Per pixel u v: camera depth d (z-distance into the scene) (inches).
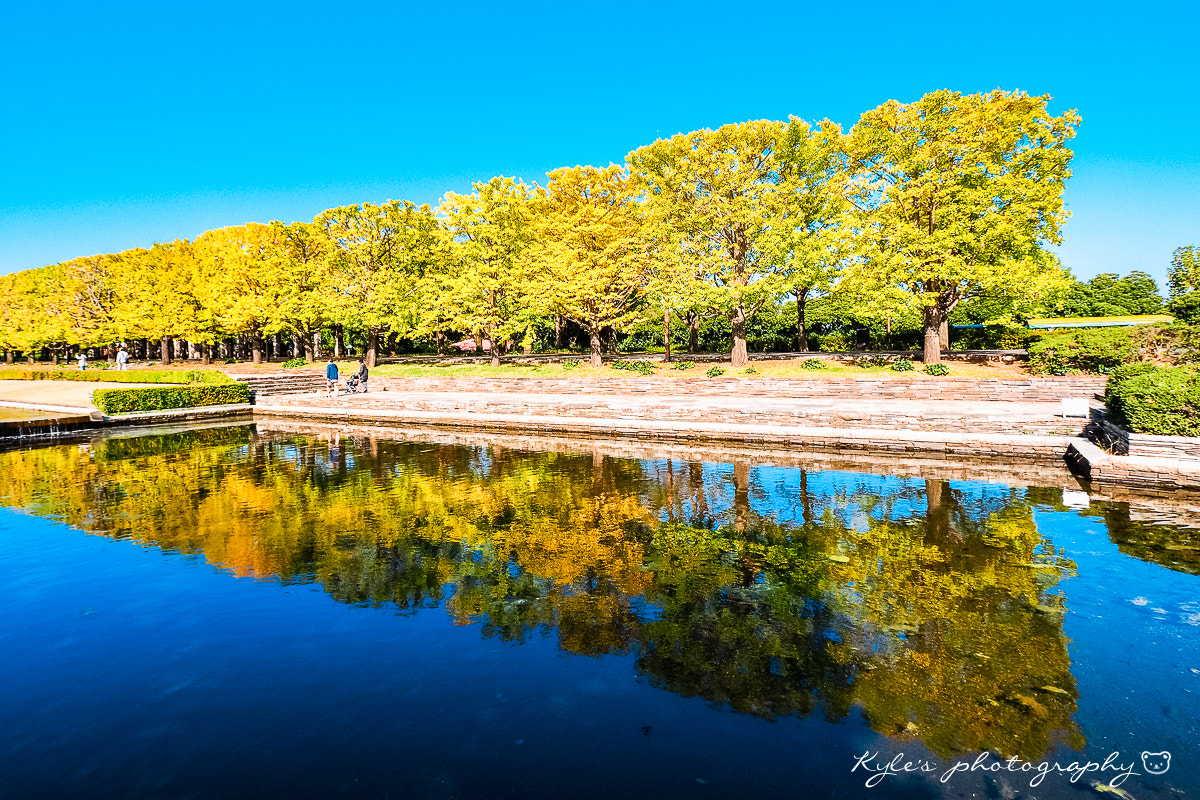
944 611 234.7
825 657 202.7
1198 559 281.1
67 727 170.4
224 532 356.2
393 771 150.7
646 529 348.8
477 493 442.3
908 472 476.1
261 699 183.8
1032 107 823.7
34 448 690.2
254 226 1286.9
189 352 1811.0
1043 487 419.2
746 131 916.0
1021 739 158.7
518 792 142.5
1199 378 422.9
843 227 869.2
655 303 1034.1
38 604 255.0
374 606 250.5
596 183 1117.7
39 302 1758.1
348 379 1160.2
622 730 166.4
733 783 144.9
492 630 227.3
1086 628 217.8
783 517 365.4
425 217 1302.9
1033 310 1003.9
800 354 1056.8
